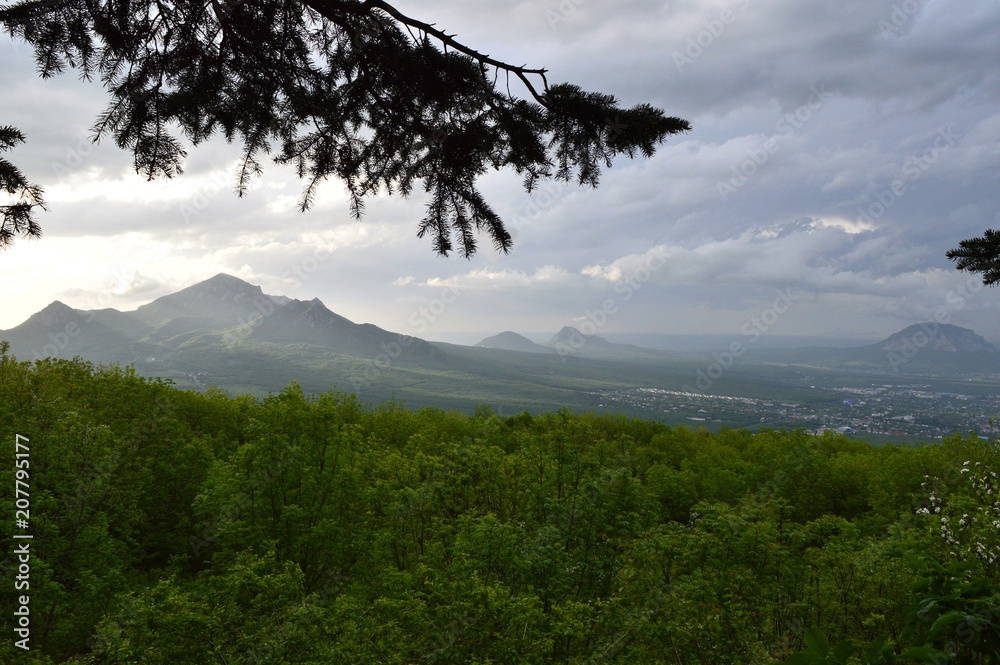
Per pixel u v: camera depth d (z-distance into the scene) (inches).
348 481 597.3
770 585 362.6
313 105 165.0
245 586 323.6
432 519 559.5
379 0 147.7
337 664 280.7
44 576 411.5
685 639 308.7
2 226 150.6
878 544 379.9
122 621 292.8
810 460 1075.3
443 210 166.2
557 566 443.2
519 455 633.6
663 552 374.3
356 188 182.5
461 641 325.4
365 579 531.8
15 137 148.4
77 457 512.1
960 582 110.6
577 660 327.3
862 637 321.7
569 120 157.0
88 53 156.5
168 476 724.7
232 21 156.9
